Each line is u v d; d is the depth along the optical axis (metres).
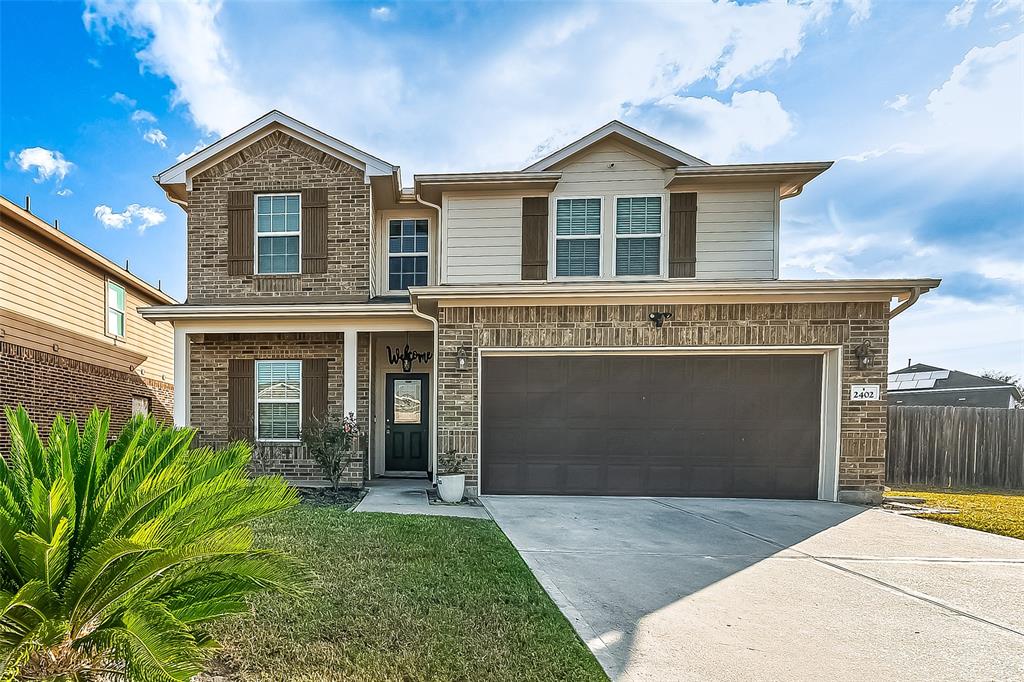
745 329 8.52
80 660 2.57
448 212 10.09
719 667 3.23
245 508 3.03
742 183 9.83
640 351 8.73
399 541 5.47
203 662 2.89
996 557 5.56
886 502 8.38
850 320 8.41
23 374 10.35
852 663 3.32
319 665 3.01
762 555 5.53
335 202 10.29
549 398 8.86
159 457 3.16
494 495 8.74
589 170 10.05
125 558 2.47
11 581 2.42
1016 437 10.99
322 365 9.99
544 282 9.86
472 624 3.60
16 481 2.91
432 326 9.52
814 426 8.65
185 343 9.59
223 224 10.31
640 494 8.74
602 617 3.92
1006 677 3.19
